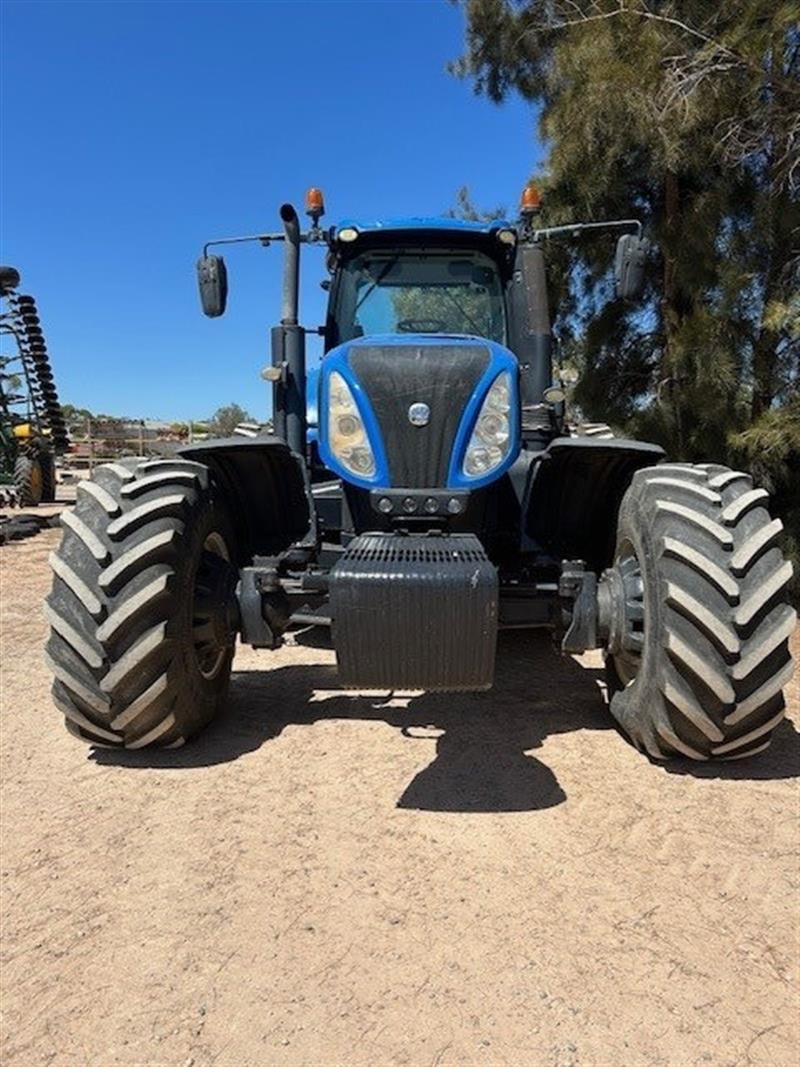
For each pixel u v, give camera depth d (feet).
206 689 11.69
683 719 9.93
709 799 9.81
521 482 12.98
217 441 11.73
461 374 10.78
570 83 20.27
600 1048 6.12
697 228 19.24
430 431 10.74
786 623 9.57
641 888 8.07
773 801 9.75
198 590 11.14
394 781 10.48
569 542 13.24
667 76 18.16
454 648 9.19
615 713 11.55
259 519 13.26
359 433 10.90
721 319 18.76
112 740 10.82
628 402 23.41
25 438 51.65
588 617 10.71
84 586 10.05
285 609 11.45
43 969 7.09
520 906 7.82
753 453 18.38
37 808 9.91
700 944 7.25
